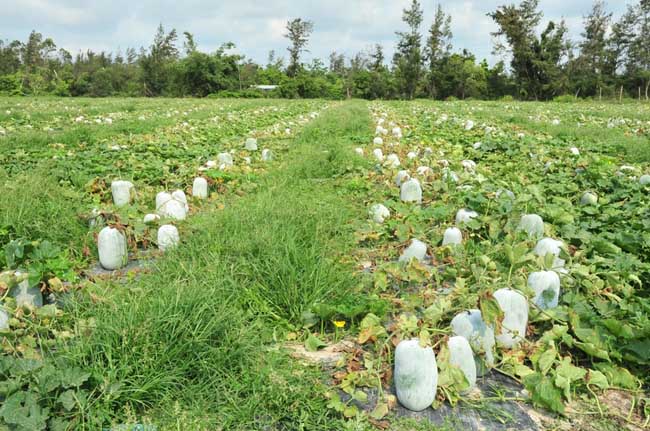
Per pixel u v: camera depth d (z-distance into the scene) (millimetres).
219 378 2990
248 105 28328
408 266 4305
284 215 5324
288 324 3730
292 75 74562
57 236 5129
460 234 5086
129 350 2967
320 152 9562
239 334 3279
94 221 5414
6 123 15000
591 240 4883
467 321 3270
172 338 3074
